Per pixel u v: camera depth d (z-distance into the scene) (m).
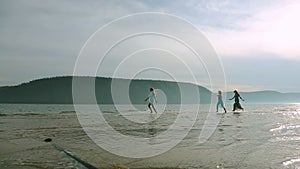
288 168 5.23
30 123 12.89
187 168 5.19
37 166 5.27
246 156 6.20
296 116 18.81
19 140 8.08
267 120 15.48
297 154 6.44
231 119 16.20
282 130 10.94
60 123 12.99
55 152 6.50
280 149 7.05
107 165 5.34
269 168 5.22
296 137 9.12
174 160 5.80
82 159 5.80
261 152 6.66
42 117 16.67
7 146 7.15
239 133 10.05
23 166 5.27
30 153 6.38
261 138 8.88
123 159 5.85
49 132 9.88
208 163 5.56
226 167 5.28
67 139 8.41
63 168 5.15
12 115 18.19
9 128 10.86
